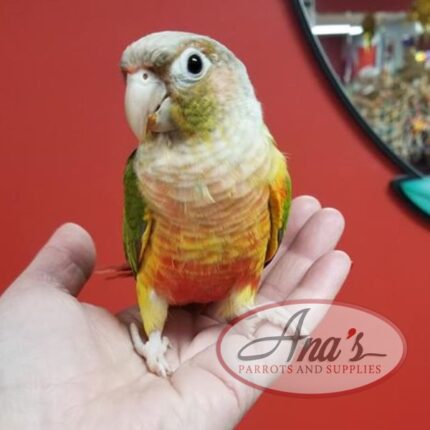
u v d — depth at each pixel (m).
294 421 0.32
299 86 0.30
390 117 0.30
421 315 0.32
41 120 0.30
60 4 0.29
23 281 0.20
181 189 0.17
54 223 0.31
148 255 0.19
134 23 0.29
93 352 0.19
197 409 0.18
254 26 0.29
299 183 0.31
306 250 0.24
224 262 0.18
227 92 0.17
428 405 0.33
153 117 0.16
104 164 0.31
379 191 0.31
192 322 0.22
